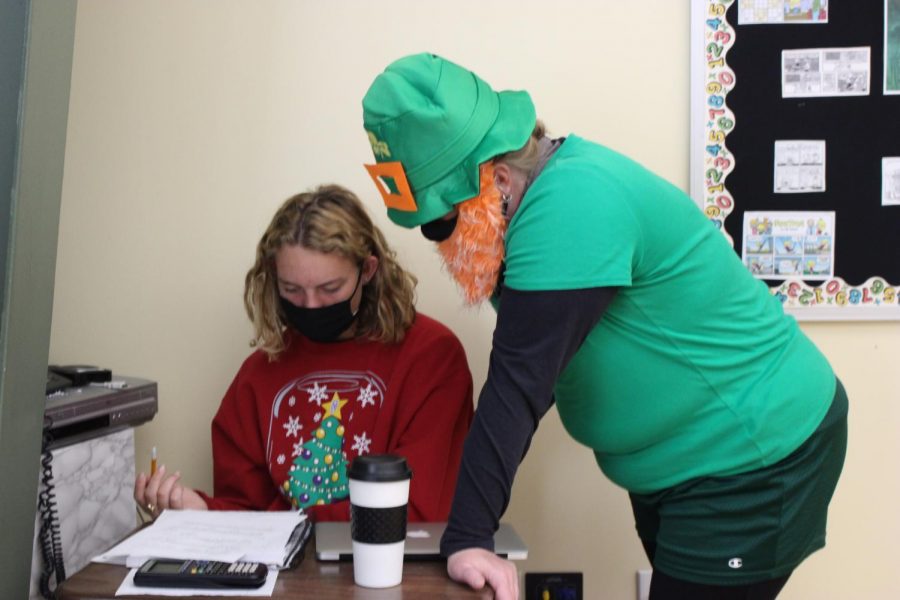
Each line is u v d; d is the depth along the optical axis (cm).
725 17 177
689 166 180
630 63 181
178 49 183
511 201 123
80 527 146
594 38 181
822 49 176
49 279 116
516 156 121
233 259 185
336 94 183
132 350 187
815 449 126
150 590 101
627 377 124
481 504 111
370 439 159
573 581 185
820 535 132
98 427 149
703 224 125
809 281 178
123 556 110
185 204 185
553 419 185
